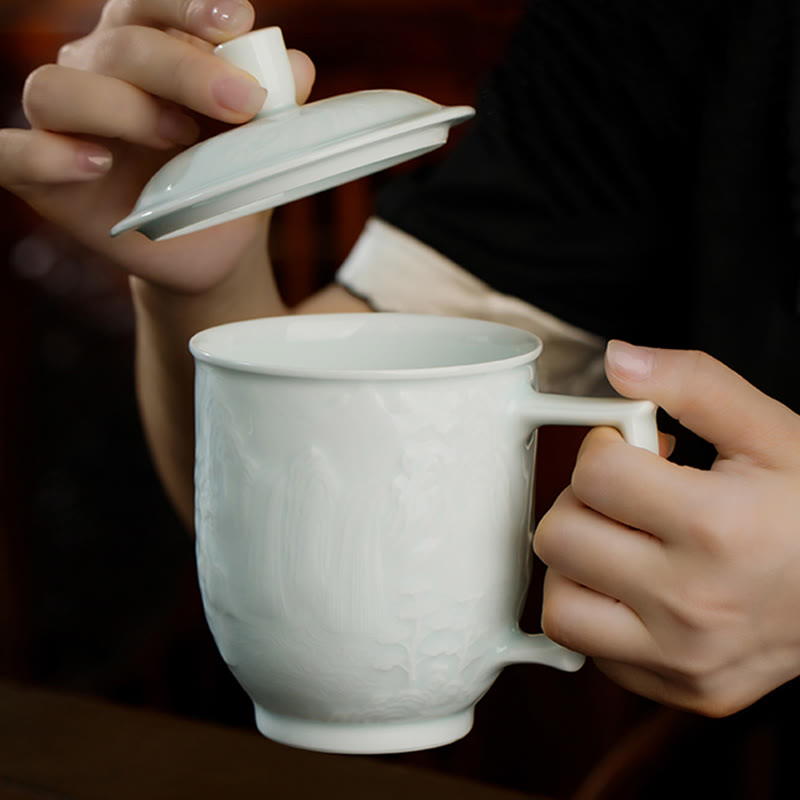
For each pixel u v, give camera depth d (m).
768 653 0.54
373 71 1.84
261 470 0.51
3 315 1.89
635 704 1.28
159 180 0.54
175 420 0.71
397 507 0.51
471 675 0.53
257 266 0.69
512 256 0.84
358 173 0.55
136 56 0.58
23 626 1.79
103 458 1.93
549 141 0.85
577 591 0.54
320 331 0.58
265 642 0.52
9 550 1.84
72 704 0.64
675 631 0.53
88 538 1.89
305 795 0.58
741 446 0.55
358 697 0.52
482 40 1.77
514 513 0.53
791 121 0.74
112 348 1.96
